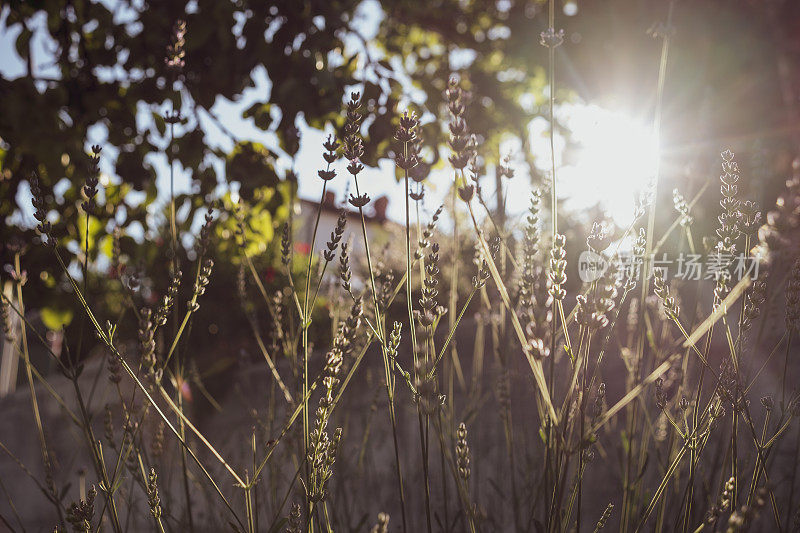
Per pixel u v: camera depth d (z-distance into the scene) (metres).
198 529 1.90
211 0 2.67
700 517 1.42
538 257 1.54
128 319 3.48
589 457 1.10
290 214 2.39
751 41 3.67
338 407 2.11
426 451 1.03
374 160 2.46
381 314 1.27
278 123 2.67
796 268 1.08
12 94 2.70
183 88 2.78
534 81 7.13
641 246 1.23
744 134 3.06
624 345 2.19
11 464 4.47
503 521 1.95
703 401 1.51
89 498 1.17
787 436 1.74
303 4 2.71
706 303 1.85
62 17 2.91
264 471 2.38
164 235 3.38
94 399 3.98
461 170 0.91
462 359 2.91
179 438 1.08
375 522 2.33
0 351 5.95
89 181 1.20
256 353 4.50
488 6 7.27
